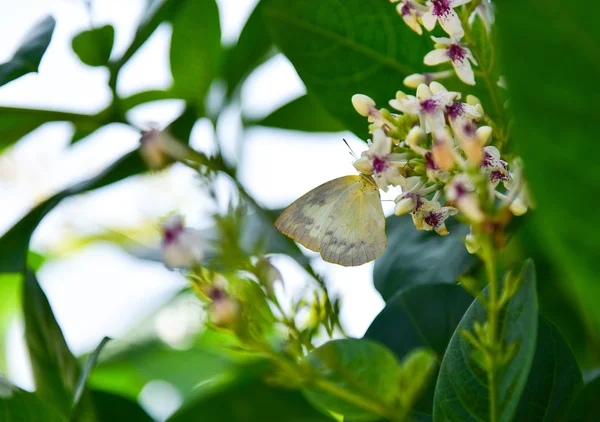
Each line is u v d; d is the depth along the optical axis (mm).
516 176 446
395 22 522
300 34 527
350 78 527
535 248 525
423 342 493
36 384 535
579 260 400
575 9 377
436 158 427
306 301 438
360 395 432
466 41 469
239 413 472
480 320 446
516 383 429
